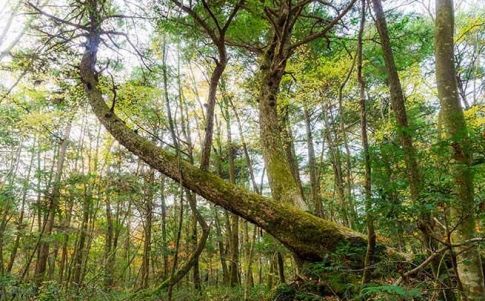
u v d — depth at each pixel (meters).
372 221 3.33
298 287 6.30
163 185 13.55
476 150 2.62
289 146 13.65
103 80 9.73
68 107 11.09
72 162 17.48
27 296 7.33
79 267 13.12
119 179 13.18
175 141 6.88
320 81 11.00
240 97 14.12
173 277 6.89
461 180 2.67
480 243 2.71
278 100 12.01
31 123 11.86
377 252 5.15
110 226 14.88
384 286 2.45
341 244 5.94
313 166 14.27
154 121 12.39
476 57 13.11
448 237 2.69
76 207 13.55
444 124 3.55
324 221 6.75
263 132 9.16
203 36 9.45
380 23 3.55
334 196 13.62
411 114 7.34
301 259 6.74
